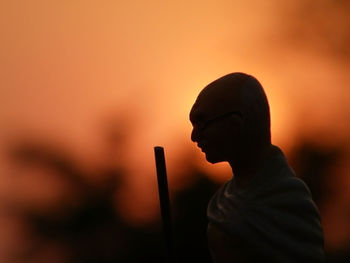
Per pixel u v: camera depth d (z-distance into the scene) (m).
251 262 5.03
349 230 11.66
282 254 4.94
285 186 5.07
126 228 11.23
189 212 10.84
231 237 5.07
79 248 11.25
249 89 5.19
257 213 5.04
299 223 4.99
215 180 10.99
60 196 11.43
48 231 11.30
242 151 5.20
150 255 11.17
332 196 11.69
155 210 11.34
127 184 11.43
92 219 11.25
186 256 10.73
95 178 11.42
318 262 4.97
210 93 5.23
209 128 5.21
